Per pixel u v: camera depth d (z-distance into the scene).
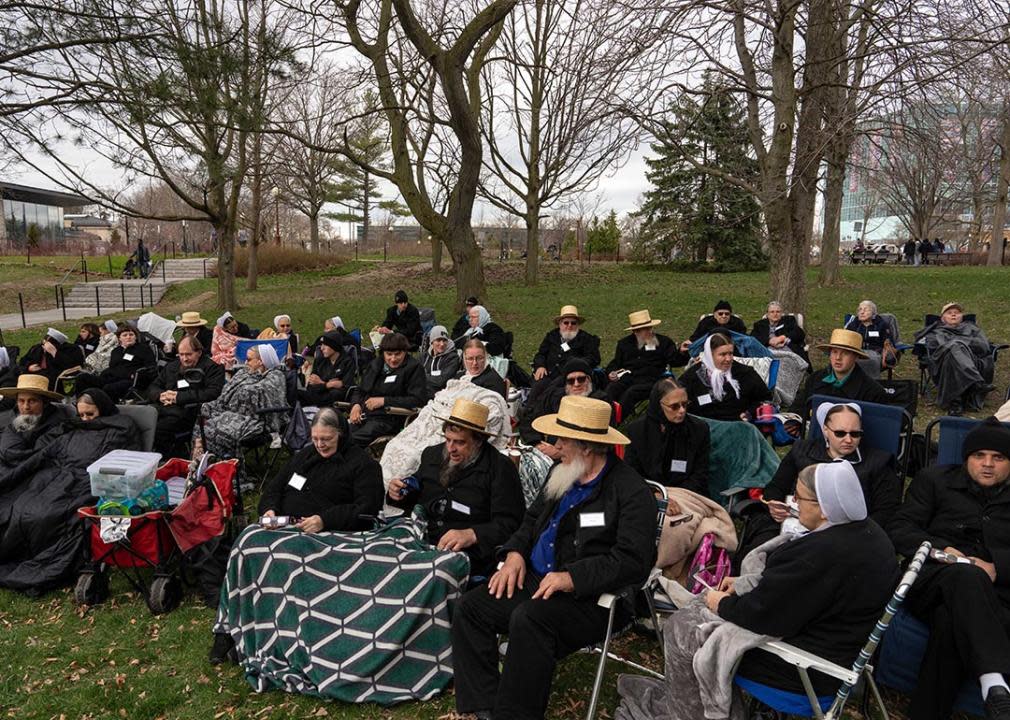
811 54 11.09
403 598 3.83
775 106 11.32
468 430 4.20
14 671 4.13
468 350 7.08
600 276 28.34
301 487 4.63
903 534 3.95
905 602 3.50
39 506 5.09
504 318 17.83
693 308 18.12
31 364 9.53
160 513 4.65
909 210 37.94
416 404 7.09
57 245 42.94
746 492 5.27
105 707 3.80
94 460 5.53
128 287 29.80
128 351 9.38
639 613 4.09
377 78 16.02
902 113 10.34
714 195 29.44
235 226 21.20
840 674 2.79
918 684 3.30
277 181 32.72
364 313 19.88
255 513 6.18
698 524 4.18
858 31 11.03
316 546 4.04
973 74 9.39
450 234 17.70
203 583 4.83
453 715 3.63
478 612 3.54
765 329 10.07
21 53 9.78
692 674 3.21
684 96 11.36
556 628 3.33
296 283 31.27
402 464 5.98
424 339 11.23
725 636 3.03
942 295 18.09
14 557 5.15
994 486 3.76
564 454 3.66
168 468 5.66
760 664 3.04
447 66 14.98
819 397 5.15
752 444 5.54
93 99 10.21
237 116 11.02
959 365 8.58
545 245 49.12
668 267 31.89
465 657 3.53
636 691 3.58
